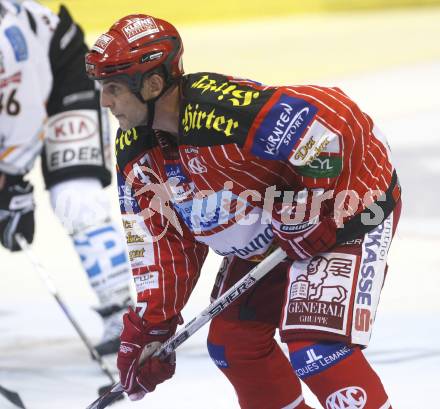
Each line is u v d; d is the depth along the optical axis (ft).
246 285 29.30
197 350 45.06
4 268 60.95
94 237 44.91
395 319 48.67
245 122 26.81
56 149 44.70
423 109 110.52
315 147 27.09
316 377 27.55
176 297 30.99
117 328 44.98
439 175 78.02
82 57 44.91
